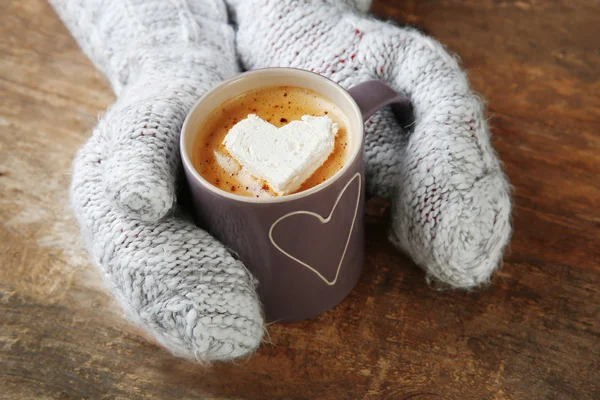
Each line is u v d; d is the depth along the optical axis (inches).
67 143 21.6
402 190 17.7
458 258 17.2
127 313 17.3
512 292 18.6
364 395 17.3
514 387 17.3
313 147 16.0
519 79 22.3
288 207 15.3
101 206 17.0
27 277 19.3
